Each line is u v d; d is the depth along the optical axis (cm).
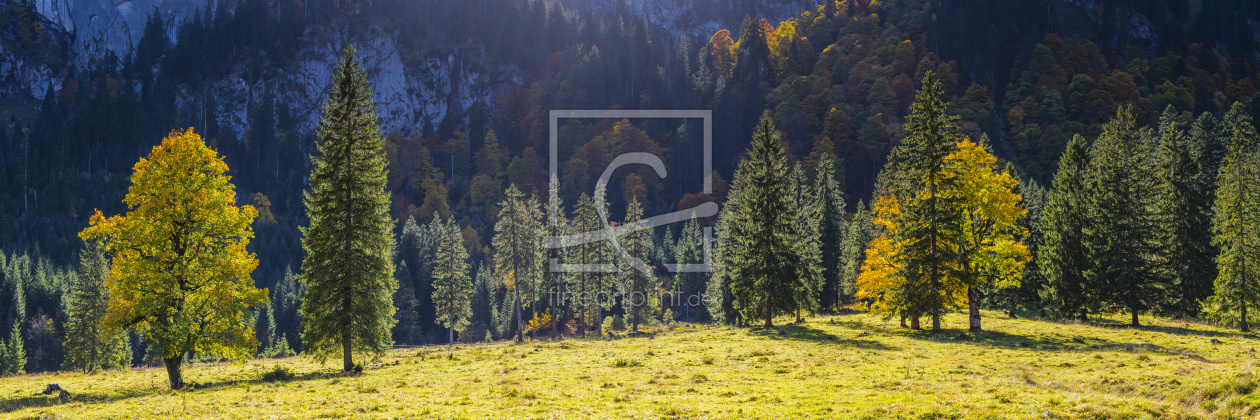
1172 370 2019
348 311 2919
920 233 3644
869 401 1756
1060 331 3500
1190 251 4797
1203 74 17200
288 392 2161
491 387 2203
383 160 3147
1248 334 3366
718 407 1742
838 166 13600
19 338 7119
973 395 1730
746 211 4753
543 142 19612
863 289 3984
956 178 3606
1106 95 14938
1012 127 15275
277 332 9581
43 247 13162
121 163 19675
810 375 2353
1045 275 4656
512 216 6875
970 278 3528
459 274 7219
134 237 2425
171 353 2391
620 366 2827
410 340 9400
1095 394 1691
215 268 2520
